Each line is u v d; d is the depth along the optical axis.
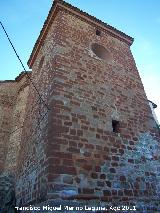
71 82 7.04
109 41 9.93
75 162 5.62
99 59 8.62
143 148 7.35
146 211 6.03
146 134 7.82
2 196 8.12
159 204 6.45
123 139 7.04
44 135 6.25
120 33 10.52
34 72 10.37
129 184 6.23
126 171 6.43
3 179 9.16
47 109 6.59
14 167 10.50
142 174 6.72
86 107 6.82
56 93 6.50
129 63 9.80
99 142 6.40
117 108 7.67
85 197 5.25
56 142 5.64
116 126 7.31
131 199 5.99
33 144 7.23
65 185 5.14
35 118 7.81
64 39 8.17
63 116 6.18
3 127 12.55
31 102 9.26
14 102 13.70
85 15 9.63
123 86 8.54
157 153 7.64
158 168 7.28
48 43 8.96
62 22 8.77
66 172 5.34
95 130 6.55
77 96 6.86
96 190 5.52
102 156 6.21
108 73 8.43
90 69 7.94
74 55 7.89
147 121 8.25
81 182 5.41
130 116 7.84
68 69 7.30
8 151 11.62
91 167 5.81
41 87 8.06
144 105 8.67
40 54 10.09
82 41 8.68
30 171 6.80
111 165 6.22
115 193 5.79
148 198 6.35
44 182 5.27
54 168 5.24
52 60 7.59
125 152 6.79
